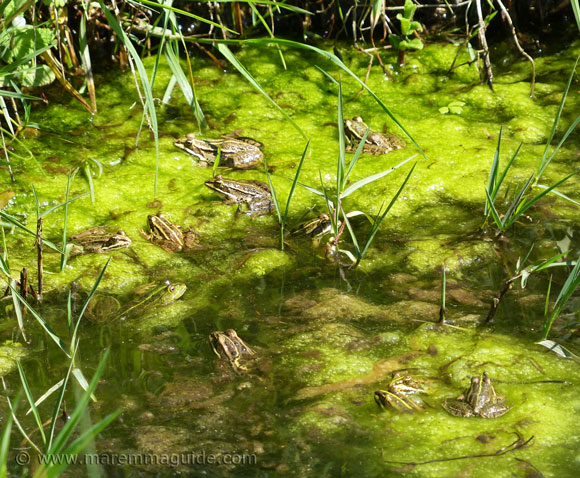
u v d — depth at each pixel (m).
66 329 2.09
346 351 2.06
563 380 2.02
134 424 1.99
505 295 2.12
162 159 2.35
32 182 2.29
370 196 2.29
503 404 2.00
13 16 2.18
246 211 2.27
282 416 1.99
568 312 2.09
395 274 2.16
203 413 2.00
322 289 2.14
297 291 2.14
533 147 2.35
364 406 2.00
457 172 2.31
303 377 2.03
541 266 2.07
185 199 2.29
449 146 2.36
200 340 2.07
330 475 1.94
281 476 1.94
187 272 2.17
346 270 2.17
